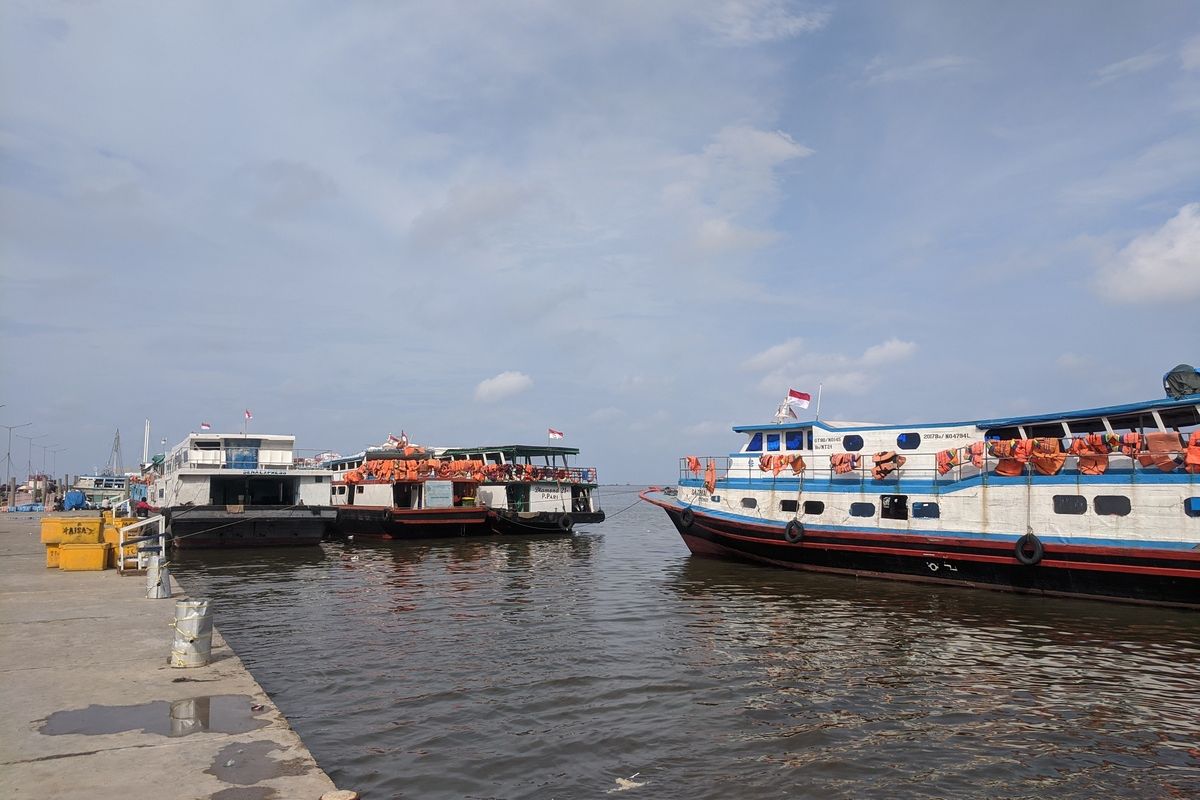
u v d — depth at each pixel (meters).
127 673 10.90
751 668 16.89
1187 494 23.55
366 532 50.38
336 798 6.72
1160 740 12.72
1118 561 24.42
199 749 7.97
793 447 34.12
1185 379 25.08
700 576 31.39
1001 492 27.02
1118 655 18.39
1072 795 10.64
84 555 22.89
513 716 13.52
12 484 118.06
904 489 29.31
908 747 12.30
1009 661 17.77
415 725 13.02
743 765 11.50
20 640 12.97
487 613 23.03
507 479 53.81
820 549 31.22
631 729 12.94
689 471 37.81
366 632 20.14
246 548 40.78
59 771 7.37
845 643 19.42
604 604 24.81
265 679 15.66
